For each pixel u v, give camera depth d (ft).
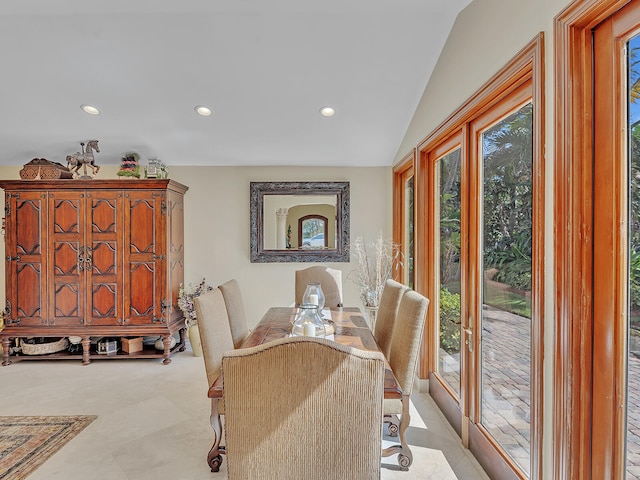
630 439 3.80
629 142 3.76
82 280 12.35
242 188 14.53
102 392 10.13
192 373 11.57
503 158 6.30
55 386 10.54
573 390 4.25
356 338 7.64
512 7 5.42
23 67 8.96
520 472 5.68
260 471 4.18
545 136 4.66
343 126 11.63
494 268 6.60
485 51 6.26
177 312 13.44
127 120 11.29
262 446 4.15
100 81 9.50
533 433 4.91
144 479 6.53
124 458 7.13
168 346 12.46
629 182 3.77
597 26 4.05
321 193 14.52
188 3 6.96
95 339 13.30
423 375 10.07
